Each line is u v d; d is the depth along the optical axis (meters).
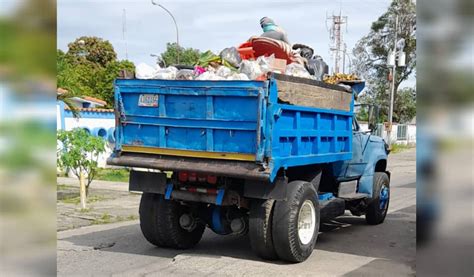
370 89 50.94
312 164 6.84
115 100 6.40
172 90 6.03
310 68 7.82
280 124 5.77
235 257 6.61
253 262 6.31
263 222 6.07
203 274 5.79
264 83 5.49
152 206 6.89
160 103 6.14
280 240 6.03
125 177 17.42
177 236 6.92
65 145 10.88
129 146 6.39
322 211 7.17
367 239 7.91
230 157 5.75
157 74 6.43
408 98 49.25
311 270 5.98
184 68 7.06
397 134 43.78
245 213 6.59
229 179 6.16
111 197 12.73
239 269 5.99
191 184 6.40
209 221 6.88
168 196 6.41
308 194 6.33
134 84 6.29
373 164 8.93
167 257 6.64
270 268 6.05
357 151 8.46
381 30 48.97
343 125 7.67
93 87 38.47
